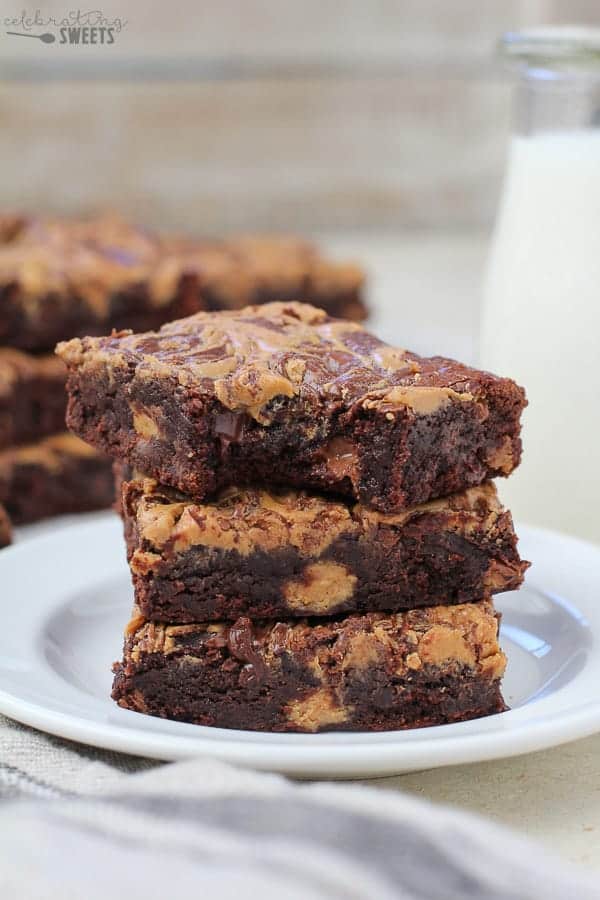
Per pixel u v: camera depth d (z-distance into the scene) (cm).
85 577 40
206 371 34
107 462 51
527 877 27
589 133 44
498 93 98
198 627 34
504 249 46
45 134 91
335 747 31
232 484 34
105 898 26
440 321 75
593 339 44
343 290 61
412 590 34
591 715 32
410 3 95
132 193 94
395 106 97
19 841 27
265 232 98
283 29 94
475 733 32
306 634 34
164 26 92
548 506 45
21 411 50
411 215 101
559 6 95
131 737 31
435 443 34
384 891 26
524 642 37
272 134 96
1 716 34
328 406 34
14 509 50
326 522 34
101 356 36
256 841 27
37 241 56
